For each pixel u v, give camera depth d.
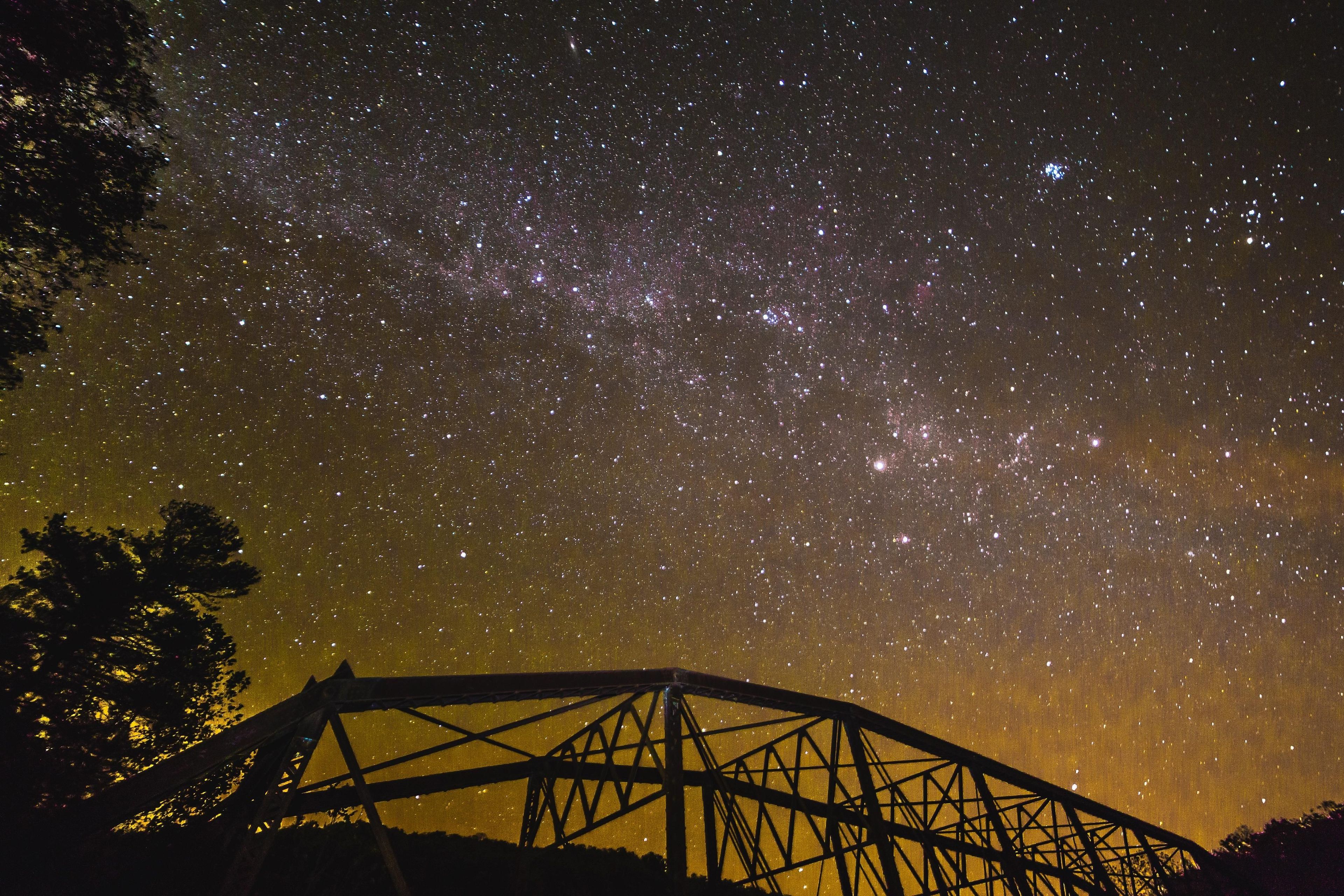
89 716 11.70
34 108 8.19
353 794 10.77
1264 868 29.09
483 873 16.23
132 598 13.12
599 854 20.12
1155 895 15.35
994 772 14.65
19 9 7.77
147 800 5.69
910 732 14.03
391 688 7.43
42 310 9.18
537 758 11.45
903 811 13.29
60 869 5.84
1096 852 14.42
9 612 12.00
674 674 11.11
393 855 6.36
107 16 8.45
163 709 12.76
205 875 6.75
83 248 9.05
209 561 14.14
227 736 6.28
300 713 6.81
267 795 6.12
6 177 8.16
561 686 9.41
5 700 10.78
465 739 8.20
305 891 12.12
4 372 9.23
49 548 13.02
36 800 9.42
